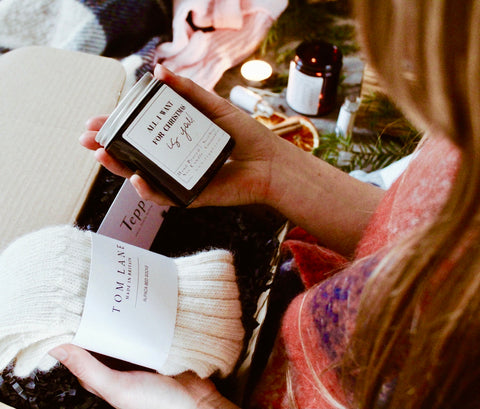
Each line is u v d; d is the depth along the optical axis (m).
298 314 0.46
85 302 0.43
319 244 0.73
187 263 0.52
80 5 1.08
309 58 1.08
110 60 0.67
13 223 0.54
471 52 0.24
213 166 0.53
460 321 0.30
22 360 0.46
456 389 0.33
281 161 0.63
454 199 0.30
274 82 1.24
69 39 1.08
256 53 1.30
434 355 0.32
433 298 0.31
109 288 0.44
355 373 0.37
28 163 0.57
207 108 0.58
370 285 0.34
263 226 0.72
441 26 0.23
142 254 0.50
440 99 0.26
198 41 1.17
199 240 0.68
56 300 0.42
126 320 0.44
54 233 0.45
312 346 0.43
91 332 0.43
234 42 1.22
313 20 1.33
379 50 0.27
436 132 0.29
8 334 0.42
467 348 0.31
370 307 0.33
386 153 0.96
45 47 0.67
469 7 0.23
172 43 1.15
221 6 1.18
